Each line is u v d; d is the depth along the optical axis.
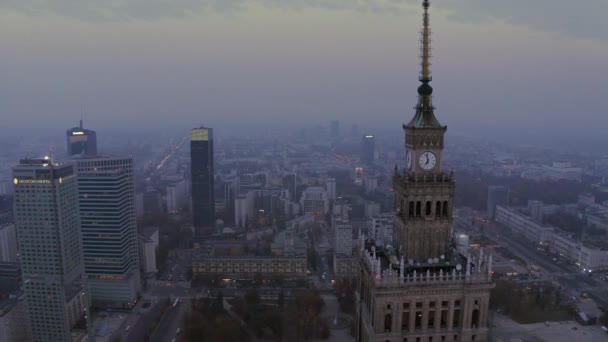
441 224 110.50
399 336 107.00
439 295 106.62
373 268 107.19
